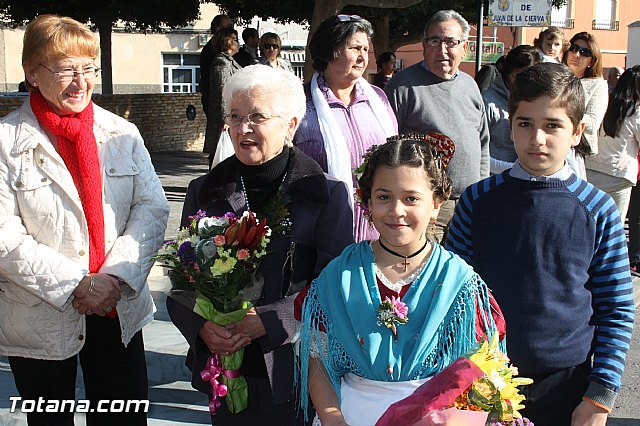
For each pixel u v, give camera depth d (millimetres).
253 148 3068
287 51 31500
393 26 20812
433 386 2205
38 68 3242
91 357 3475
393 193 2514
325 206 3145
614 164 7391
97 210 3324
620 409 4855
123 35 31156
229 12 18875
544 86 2816
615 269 2859
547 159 2869
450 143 3717
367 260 2602
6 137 3273
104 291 3238
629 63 22812
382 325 2502
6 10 19516
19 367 3398
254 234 2891
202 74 10633
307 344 2613
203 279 2918
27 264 3172
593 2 30969
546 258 2859
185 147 19422
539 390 2887
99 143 3408
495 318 2594
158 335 5520
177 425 4402
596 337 2879
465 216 3113
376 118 4090
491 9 12078
